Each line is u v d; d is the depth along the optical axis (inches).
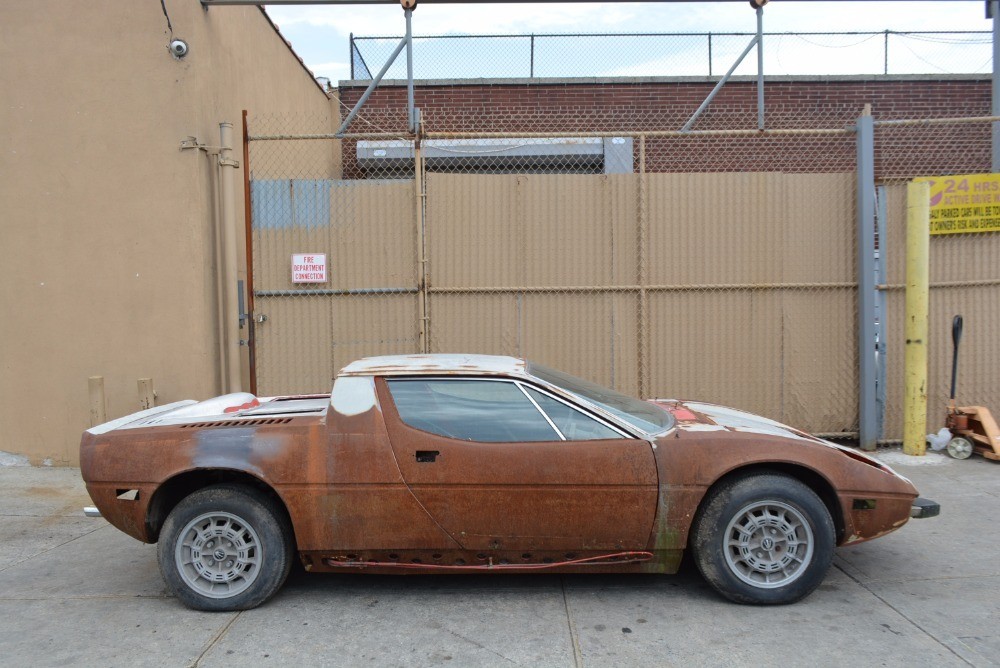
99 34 278.1
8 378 286.0
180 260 280.1
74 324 283.9
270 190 291.7
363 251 293.3
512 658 137.4
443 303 295.0
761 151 448.5
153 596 169.2
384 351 295.3
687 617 153.4
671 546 156.3
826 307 297.7
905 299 291.4
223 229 287.3
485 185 293.6
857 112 470.0
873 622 150.0
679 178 294.8
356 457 156.3
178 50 276.8
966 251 296.5
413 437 156.6
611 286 295.7
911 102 471.8
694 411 190.9
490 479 154.3
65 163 281.1
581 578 175.9
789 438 163.2
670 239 295.4
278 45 382.0
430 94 475.2
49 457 287.0
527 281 295.7
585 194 295.1
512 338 296.5
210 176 287.3
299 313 293.7
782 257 296.8
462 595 166.7
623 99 471.5
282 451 157.2
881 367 297.6
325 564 161.0
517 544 156.8
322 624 152.8
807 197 297.0
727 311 297.0
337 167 469.4
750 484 155.5
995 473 262.7
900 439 298.0
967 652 137.1
